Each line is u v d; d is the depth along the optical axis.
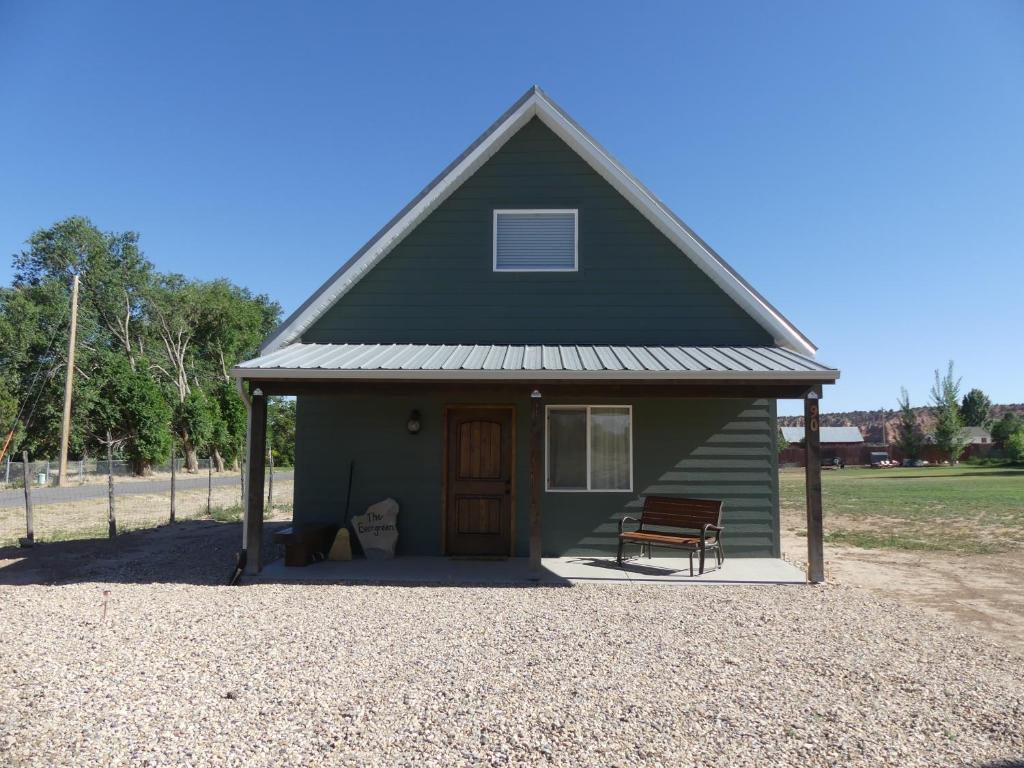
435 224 11.90
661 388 9.55
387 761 4.01
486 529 11.50
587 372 9.29
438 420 11.56
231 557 11.48
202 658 5.92
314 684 5.28
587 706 4.86
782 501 24.38
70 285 53.19
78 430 44.72
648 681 5.41
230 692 5.07
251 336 62.53
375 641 6.50
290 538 10.34
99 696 4.98
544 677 5.47
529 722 4.56
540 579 9.54
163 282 59.12
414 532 11.42
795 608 8.03
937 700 5.07
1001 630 7.37
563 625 7.15
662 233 11.86
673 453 11.45
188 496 26.28
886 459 61.78
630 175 11.73
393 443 11.54
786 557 12.15
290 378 9.51
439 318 11.75
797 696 5.12
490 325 11.75
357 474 11.50
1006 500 23.52
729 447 11.46
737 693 5.16
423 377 9.36
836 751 4.20
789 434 82.62
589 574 9.91
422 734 4.38
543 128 12.05
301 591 8.80
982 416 81.94
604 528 11.41
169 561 11.08
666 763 4.02
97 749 4.12
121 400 39.44
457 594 8.66
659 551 11.39
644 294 11.76
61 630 6.82
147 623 7.12
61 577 9.81
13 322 49.00
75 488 29.94
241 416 48.22
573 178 11.95
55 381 46.88
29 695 4.98
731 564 10.73
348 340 11.67
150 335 57.72
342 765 3.96
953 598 8.90
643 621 7.35
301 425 11.59
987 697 5.14
